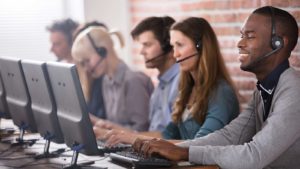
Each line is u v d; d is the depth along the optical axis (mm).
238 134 2977
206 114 3301
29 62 3033
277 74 2758
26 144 3350
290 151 2691
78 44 4504
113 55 4496
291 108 2582
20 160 2947
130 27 5648
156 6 5195
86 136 2645
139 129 4277
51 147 3240
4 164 2869
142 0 5418
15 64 3221
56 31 5082
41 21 5754
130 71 4418
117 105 4430
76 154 2697
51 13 5766
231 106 3285
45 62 2891
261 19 2787
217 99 3271
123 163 2744
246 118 3008
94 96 4680
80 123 2635
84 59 4508
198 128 3354
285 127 2557
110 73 4477
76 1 5730
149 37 3871
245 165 2564
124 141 3082
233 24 4078
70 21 5133
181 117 3465
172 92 3760
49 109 2938
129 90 4344
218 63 3355
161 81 3902
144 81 4367
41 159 2953
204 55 3326
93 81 4672
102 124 3887
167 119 3803
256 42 2783
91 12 5621
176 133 3625
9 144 3371
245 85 3980
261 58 2777
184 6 4719
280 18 2773
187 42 3369
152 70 5309
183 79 3449
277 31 2760
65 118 2764
